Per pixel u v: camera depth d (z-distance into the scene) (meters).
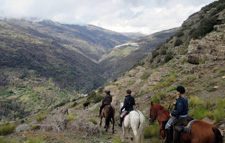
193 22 47.72
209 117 7.30
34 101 189.25
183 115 4.60
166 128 5.00
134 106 15.21
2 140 6.18
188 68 16.84
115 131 11.06
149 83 18.81
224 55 14.59
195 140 3.92
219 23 23.47
